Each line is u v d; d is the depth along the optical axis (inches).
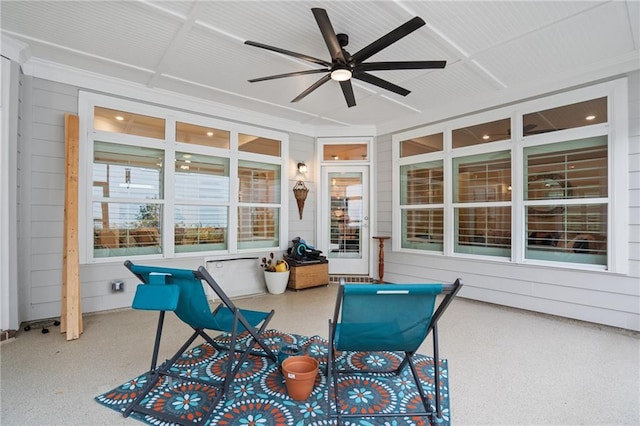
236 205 191.3
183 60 134.6
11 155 122.1
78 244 131.5
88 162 145.4
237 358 105.7
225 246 188.4
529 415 75.0
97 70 143.5
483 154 171.3
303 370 84.9
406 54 127.3
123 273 154.9
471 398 82.0
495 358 104.9
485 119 169.2
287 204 214.8
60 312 138.9
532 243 153.6
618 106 128.7
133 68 141.3
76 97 143.2
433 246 193.3
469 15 103.1
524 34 113.3
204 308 85.4
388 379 92.3
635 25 107.2
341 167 227.1
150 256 161.9
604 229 133.6
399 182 210.5
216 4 99.2
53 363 100.3
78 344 115.2
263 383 89.5
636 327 125.0
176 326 133.9
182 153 173.3
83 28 112.3
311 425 72.2
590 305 135.9
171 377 88.1
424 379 91.9
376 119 210.4
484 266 169.5
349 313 72.2
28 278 132.1
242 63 136.9
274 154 210.1
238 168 193.6
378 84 121.7
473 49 123.5
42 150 135.6
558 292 144.6
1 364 99.5
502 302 162.4
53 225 137.9
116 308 152.6
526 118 155.6
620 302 128.8
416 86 157.9
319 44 121.3
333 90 163.5
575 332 127.9
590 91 135.8
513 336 123.9
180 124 172.9
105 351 109.4
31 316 132.9
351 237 227.1
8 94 121.3
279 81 154.6
